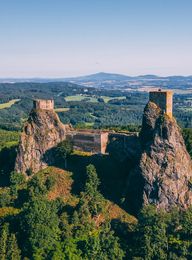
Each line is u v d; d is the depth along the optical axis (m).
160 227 158.12
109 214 176.50
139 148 194.75
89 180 186.25
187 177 183.00
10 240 157.38
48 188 191.62
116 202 183.38
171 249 154.75
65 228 163.88
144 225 160.62
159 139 183.50
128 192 184.38
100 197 181.75
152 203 178.88
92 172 187.25
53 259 149.12
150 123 190.12
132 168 192.00
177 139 184.88
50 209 169.50
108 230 162.12
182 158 184.25
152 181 179.88
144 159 183.00
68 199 184.00
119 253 152.75
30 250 155.38
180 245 153.38
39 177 196.75
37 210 162.38
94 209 174.12
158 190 178.25
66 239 158.62
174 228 165.00
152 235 155.75
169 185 178.75
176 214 169.38
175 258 149.12
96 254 152.25
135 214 179.12
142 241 155.38
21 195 193.75
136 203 180.88
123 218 174.38
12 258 152.50
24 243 158.75
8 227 165.88
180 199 178.75
